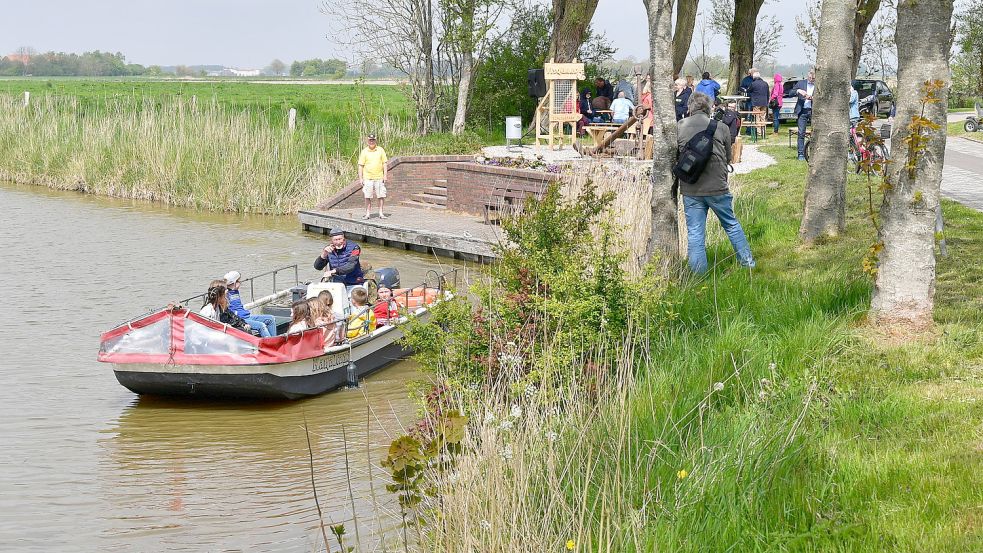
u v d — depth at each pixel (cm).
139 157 3169
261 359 1161
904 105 878
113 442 1059
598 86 3148
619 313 927
